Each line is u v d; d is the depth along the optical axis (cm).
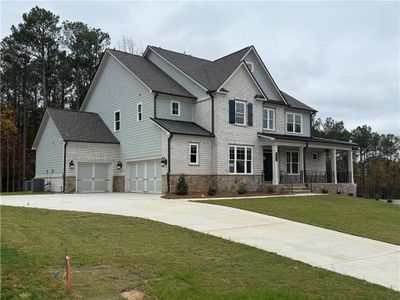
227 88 2553
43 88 4584
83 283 633
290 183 2694
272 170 2752
